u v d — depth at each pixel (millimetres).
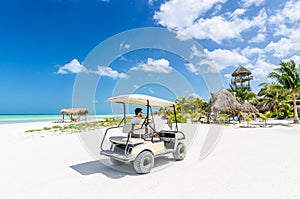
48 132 12727
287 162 4875
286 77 17219
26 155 5941
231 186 3428
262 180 3691
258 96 31344
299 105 23297
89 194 3193
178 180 3773
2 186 3562
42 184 3646
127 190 3330
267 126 15102
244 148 6684
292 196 3016
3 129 15758
